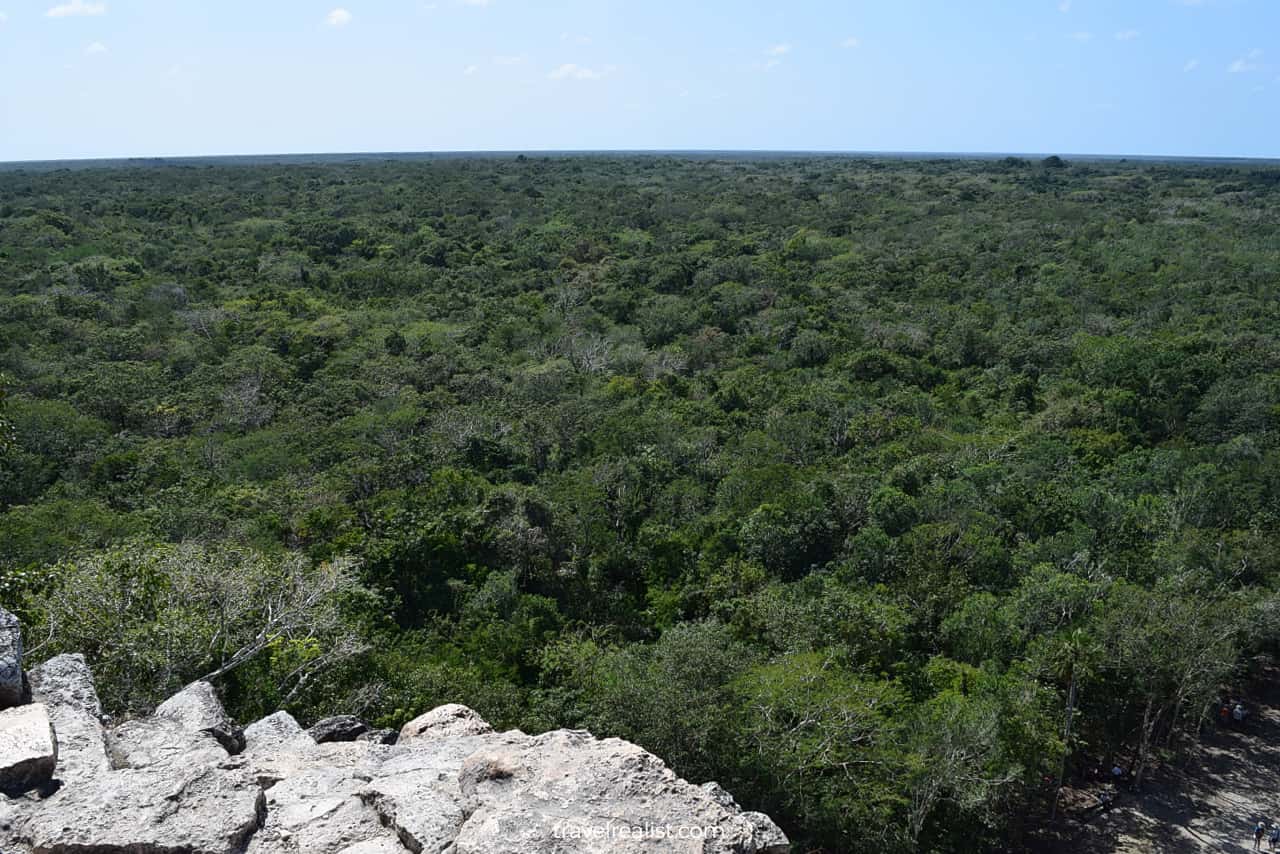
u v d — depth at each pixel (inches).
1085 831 829.2
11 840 219.9
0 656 277.3
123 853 217.5
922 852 712.4
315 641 574.6
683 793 251.8
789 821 661.9
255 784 250.2
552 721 717.9
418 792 251.4
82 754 259.8
